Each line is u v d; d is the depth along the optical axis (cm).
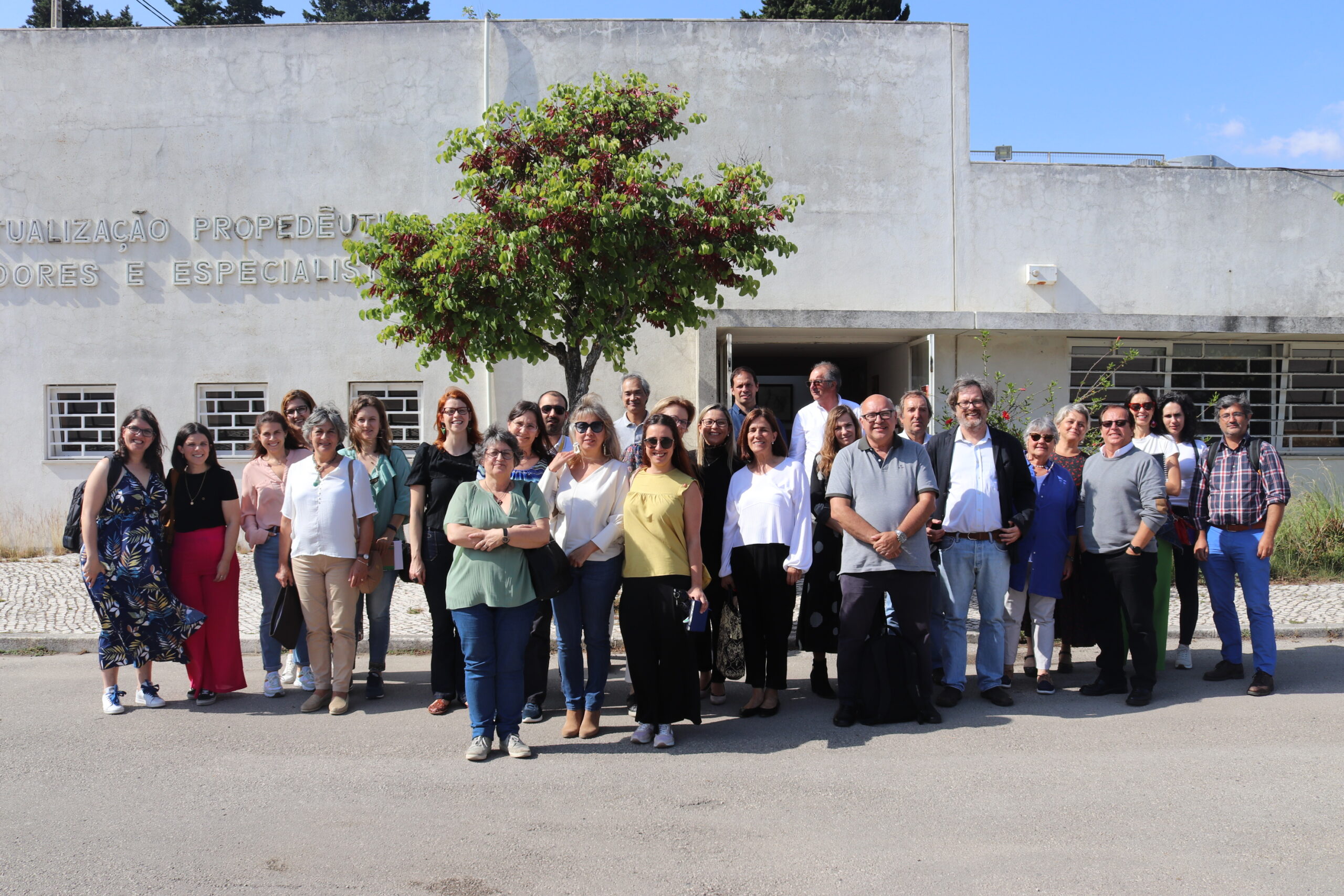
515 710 518
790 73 1274
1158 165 1318
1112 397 1357
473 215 866
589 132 916
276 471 655
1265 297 1324
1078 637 652
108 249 1292
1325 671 682
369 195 1281
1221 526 642
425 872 365
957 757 499
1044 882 351
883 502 559
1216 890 343
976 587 611
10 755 512
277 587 641
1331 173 1333
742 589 584
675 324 938
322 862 374
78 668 727
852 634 566
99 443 1305
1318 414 1386
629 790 456
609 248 826
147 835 402
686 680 531
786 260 1273
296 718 588
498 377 1268
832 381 695
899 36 1283
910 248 1285
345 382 1280
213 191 1287
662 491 545
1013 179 1295
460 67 1275
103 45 1291
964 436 613
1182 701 607
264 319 1284
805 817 418
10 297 1297
